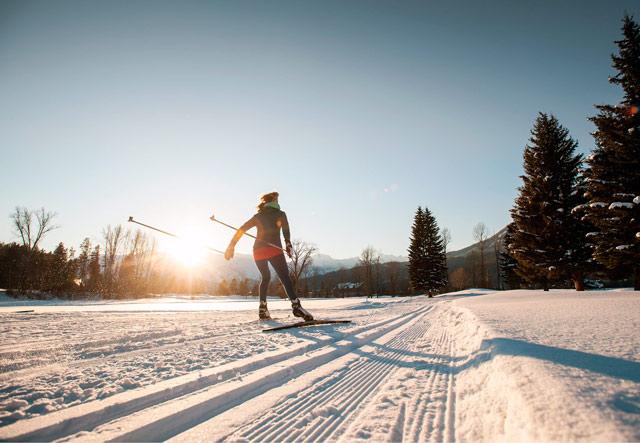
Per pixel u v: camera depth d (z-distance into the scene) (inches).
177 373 95.1
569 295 443.2
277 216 231.8
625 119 631.8
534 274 898.7
